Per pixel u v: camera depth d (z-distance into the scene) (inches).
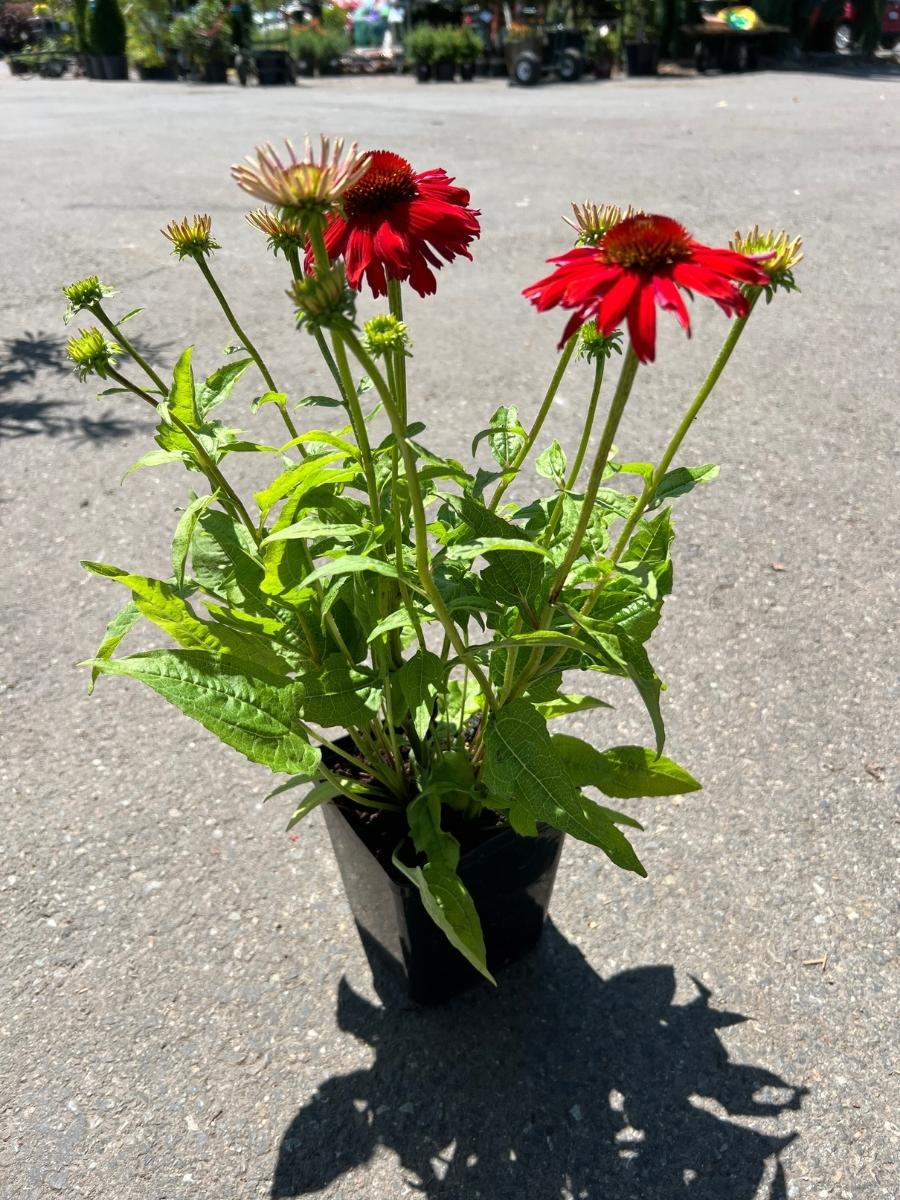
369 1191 20.4
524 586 17.8
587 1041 23.0
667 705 32.3
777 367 55.8
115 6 237.1
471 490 19.1
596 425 49.2
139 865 27.3
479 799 21.0
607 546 20.3
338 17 282.4
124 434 49.4
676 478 17.4
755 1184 20.3
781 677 33.2
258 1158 21.0
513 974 24.6
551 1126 21.5
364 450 17.1
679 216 82.4
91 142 123.2
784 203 86.8
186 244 18.4
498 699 19.6
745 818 28.3
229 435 19.2
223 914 26.1
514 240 77.2
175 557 17.6
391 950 23.2
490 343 59.1
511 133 126.0
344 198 16.6
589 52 214.7
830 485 43.9
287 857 27.6
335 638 19.9
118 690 33.5
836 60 235.6
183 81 237.9
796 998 23.8
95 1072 22.5
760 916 25.7
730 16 216.8
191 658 18.0
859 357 57.0
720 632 35.3
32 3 304.0
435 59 219.0
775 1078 22.2
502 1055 22.8
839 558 39.0
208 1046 23.0
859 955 24.6
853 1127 21.2
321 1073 22.5
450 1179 20.6
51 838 28.1
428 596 16.3
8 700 33.0
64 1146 21.1
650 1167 20.7
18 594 37.8
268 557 18.9
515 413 20.8
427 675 18.8
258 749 17.7
